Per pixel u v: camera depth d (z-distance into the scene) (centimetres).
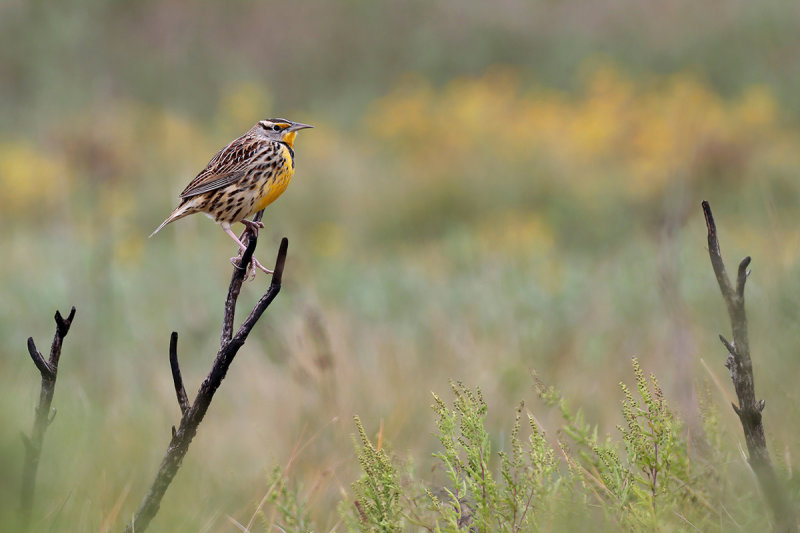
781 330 678
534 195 2020
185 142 2678
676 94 2855
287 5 3962
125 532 443
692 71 3341
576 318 1059
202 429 780
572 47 3556
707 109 2694
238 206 722
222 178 715
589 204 1853
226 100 3488
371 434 689
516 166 2158
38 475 500
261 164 718
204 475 646
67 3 3281
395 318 1180
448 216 1988
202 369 992
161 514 536
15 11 3228
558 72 3500
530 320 1033
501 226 1838
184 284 1358
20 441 426
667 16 3622
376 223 1978
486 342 960
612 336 945
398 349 947
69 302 1164
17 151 2567
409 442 682
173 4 3809
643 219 1705
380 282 1364
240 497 604
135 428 728
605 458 455
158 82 3538
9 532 411
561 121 2756
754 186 1722
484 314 1102
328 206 2028
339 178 2156
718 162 1931
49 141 2484
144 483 608
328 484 599
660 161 2059
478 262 1459
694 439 531
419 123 2691
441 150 2377
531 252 1510
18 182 2180
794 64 3244
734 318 409
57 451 523
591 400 753
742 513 456
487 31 3747
